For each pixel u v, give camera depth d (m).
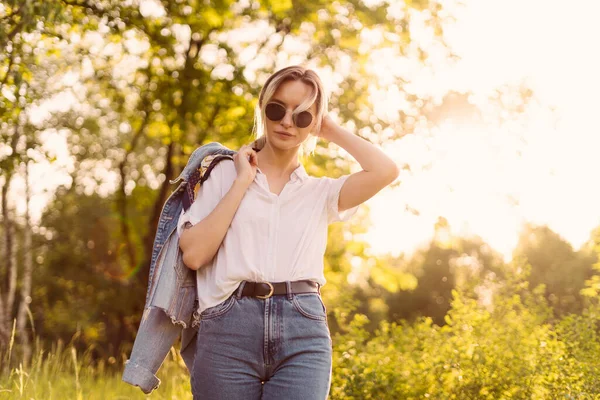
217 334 2.51
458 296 6.44
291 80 2.66
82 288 23.23
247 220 2.55
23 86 8.53
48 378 5.66
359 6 12.67
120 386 6.54
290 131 2.63
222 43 12.27
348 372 5.93
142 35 12.51
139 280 17.80
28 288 16.81
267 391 2.49
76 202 23.77
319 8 12.52
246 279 2.51
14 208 16.59
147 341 2.75
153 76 13.35
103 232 22.55
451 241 14.16
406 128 13.28
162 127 14.04
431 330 6.43
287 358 2.49
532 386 5.45
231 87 11.98
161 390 6.15
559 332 5.85
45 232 23.28
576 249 18.52
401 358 6.21
